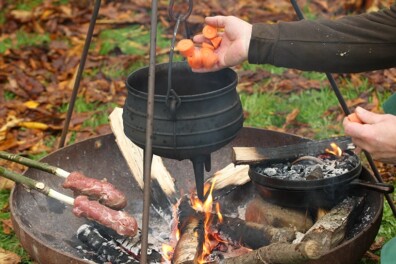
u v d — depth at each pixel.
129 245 2.38
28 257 2.76
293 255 2.00
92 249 2.40
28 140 3.61
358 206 2.38
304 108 3.89
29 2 5.45
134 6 5.34
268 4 5.26
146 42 4.82
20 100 4.05
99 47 4.69
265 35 2.15
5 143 3.54
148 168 1.95
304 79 4.18
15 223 2.31
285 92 4.09
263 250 2.09
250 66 4.40
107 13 5.23
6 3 5.41
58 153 2.78
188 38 2.34
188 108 2.03
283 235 2.27
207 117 2.05
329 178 2.28
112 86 4.16
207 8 5.25
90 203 2.37
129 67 4.46
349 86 4.07
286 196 2.34
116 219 2.33
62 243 2.47
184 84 2.35
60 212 2.63
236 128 2.15
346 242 2.10
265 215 2.46
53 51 4.67
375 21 2.17
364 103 3.87
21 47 4.75
